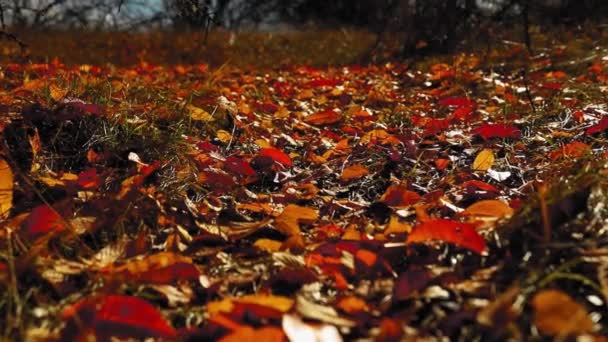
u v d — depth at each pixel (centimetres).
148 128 104
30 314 56
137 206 77
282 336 48
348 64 301
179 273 61
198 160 97
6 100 115
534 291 57
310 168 105
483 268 62
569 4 311
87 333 49
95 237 72
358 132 124
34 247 63
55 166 94
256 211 83
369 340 53
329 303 58
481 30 294
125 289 60
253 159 102
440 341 52
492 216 70
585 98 141
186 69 257
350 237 70
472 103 141
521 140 112
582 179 69
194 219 78
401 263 66
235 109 128
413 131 123
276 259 63
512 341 51
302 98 170
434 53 289
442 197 84
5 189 72
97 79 132
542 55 229
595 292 57
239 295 61
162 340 52
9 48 268
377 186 95
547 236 61
